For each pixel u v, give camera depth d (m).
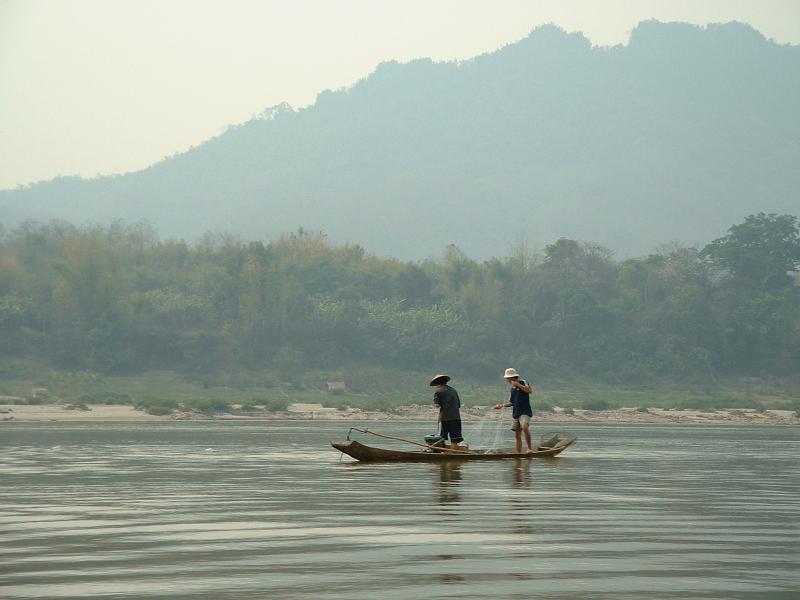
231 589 31.16
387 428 190.62
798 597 30.22
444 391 93.19
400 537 41.56
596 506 53.16
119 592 30.73
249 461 88.62
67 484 65.69
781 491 63.69
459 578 32.94
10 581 32.41
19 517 48.09
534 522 46.44
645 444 132.75
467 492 60.09
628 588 31.42
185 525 45.19
